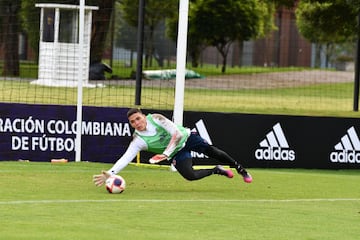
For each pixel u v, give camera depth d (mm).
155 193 28719
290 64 140625
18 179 31312
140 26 42812
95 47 78250
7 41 85438
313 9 64562
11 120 38344
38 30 85188
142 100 58094
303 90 87375
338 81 102062
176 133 28125
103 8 79312
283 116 39656
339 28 64375
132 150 28438
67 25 70562
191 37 111625
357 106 59312
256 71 106188
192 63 113062
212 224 22531
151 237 20266
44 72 68188
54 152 38500
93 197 26953
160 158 28047
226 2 111125
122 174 34719
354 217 24750
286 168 39750
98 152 38625
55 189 28781
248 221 23281
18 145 38375
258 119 39406
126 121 38625
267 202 27438
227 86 83625
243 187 31594
